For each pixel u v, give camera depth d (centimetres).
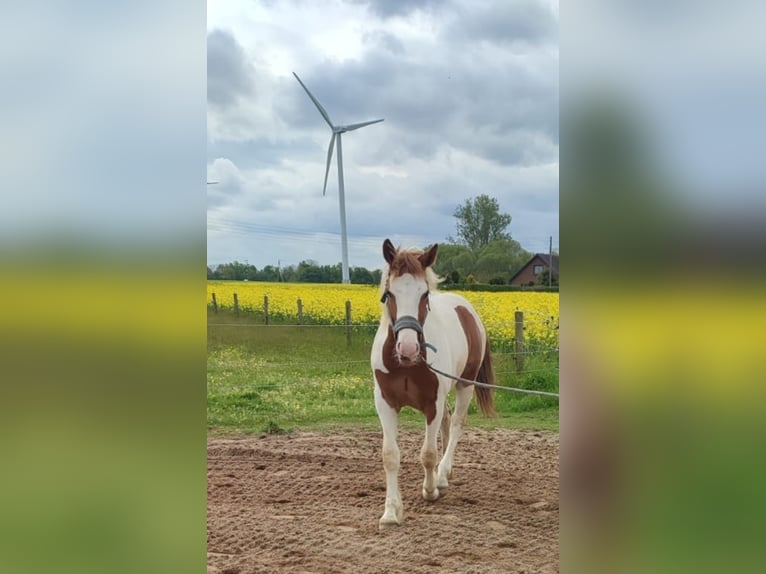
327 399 930
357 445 697
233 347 1289
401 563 391
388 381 472
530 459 634
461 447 682
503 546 421
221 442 698
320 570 380
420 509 496
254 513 482
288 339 1369
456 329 549
